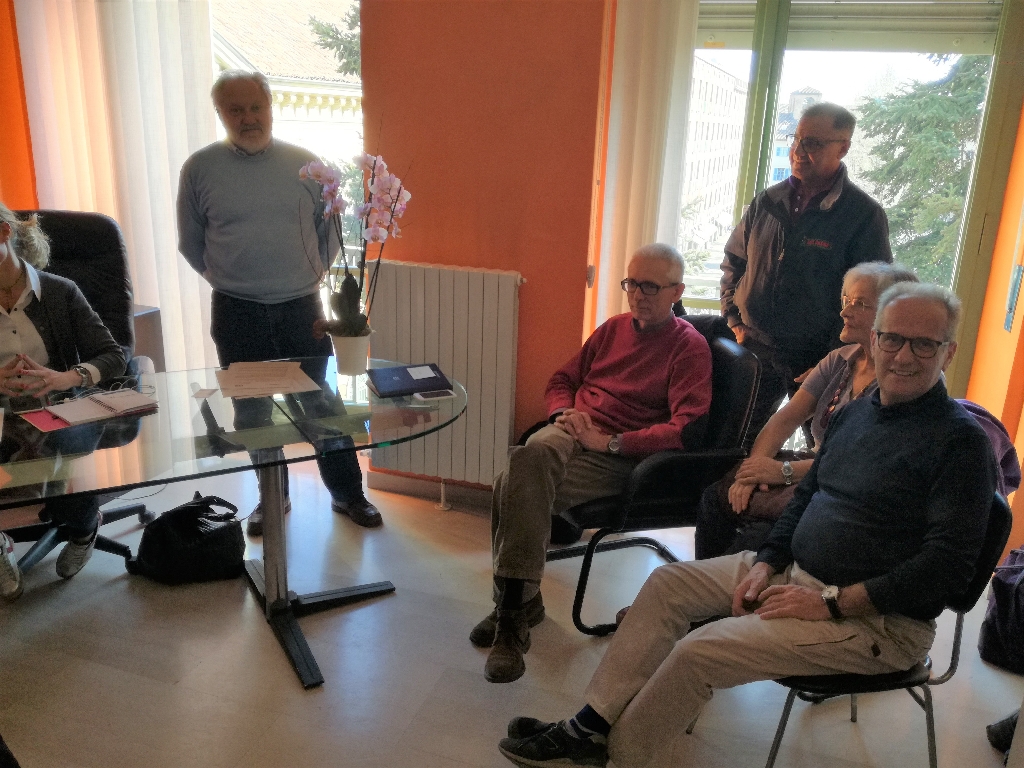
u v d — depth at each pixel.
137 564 2.53
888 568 1.56
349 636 2.28
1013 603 2.14
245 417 2.02
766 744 1.91
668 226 2.85
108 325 2.64
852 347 2.07
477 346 2.89
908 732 1.96
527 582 2.06
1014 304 2.49
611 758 1.67
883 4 2.66
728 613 1.79
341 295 2.28
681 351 2.28
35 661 2.12
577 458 2.29
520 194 2.79
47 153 3.63
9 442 1.83
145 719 1.93
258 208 2.62
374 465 3.25
